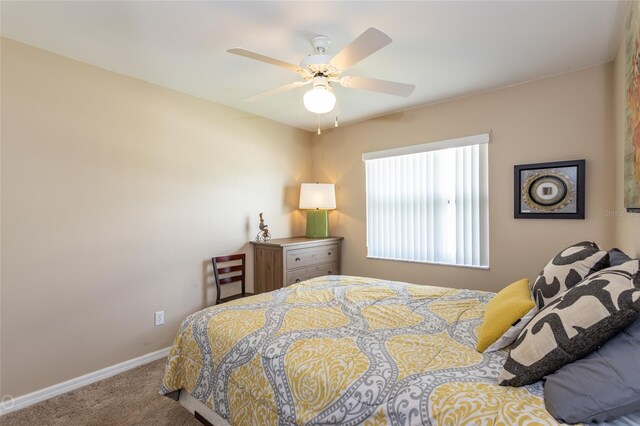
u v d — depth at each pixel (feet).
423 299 6.83
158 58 7.68
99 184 8.10
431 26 6.34
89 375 7.88
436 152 10.92
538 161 8.96
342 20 6.12
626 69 5.72
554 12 5.90
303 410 4.01
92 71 7.98
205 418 5.51
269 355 4.60
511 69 8.32
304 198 12.74
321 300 6.80
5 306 6.76
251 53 5.59
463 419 3.09
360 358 4.22
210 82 9.09
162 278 9.32
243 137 11.53
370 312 6.05
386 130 12.03
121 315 8.48
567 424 2.86
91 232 7.97
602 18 6.08
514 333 4.35
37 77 7.14
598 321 3.14
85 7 5.73
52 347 7.35
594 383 2.91
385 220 12.19
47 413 6.69
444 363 4.06
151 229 9.09
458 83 9.19
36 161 7.14
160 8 5.76
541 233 9.02
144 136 8.95
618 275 3.54
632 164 5.32
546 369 3.33
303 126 13.50
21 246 6.95
